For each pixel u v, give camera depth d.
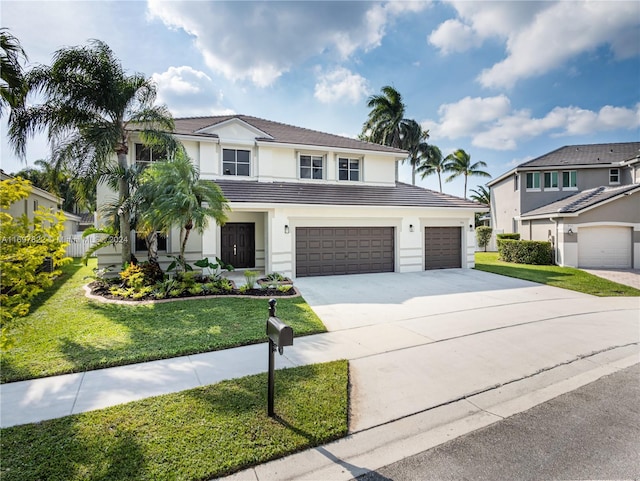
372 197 16.20
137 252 13.48
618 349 6.28
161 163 10.59
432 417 3.97
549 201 25.00
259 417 3.79
